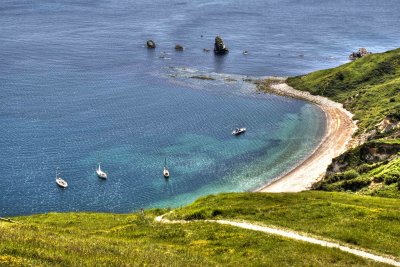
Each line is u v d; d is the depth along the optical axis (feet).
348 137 478.18
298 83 638.12
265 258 139.23
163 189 384.88
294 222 184.34
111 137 471.21
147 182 393.70
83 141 458.50
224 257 140.46
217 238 161.07
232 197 240.32
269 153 453.99
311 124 520.83
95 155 432.25
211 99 592.19
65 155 428.56
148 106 557.33
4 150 431.02
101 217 226.38
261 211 201.57
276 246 151.53
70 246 112.78
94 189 378.32
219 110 556.92
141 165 419.74
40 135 465.06
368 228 173.58
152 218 210.18
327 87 604.08
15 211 342.03
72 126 490.08
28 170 399.24
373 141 378.32
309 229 173.47
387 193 264.93
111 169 409.49
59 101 557.74
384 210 195.31
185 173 411.34
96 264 99.71
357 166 366.63
